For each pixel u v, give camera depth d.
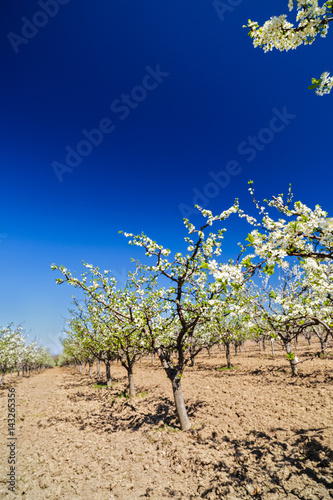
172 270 8.37
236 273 3.39
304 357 20.06
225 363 24.23
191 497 5.57
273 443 7.09
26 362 39.41
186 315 9.68
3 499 5.91
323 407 8.91
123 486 6.18
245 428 8.32
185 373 20.50
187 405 11.38
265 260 3.35
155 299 9.83
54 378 30.78
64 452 8.10
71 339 27.14
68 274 9.13
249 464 6.34
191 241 7.67
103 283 10.91
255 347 46.00
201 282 8.09
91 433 9.55
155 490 5.94
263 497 5.18
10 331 24.73
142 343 11.34
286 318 5.52
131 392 14.39
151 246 7.44
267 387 12.64
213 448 7.38
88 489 6.15
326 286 5.29
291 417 8.57
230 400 11.28
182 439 8.18
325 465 5.67
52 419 11.70
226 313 8.73
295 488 5.24
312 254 3.33
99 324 16.09
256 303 10.17
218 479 6.00
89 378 26.23
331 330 4.35
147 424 9.78
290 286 13.36
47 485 6.36
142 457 7.41
